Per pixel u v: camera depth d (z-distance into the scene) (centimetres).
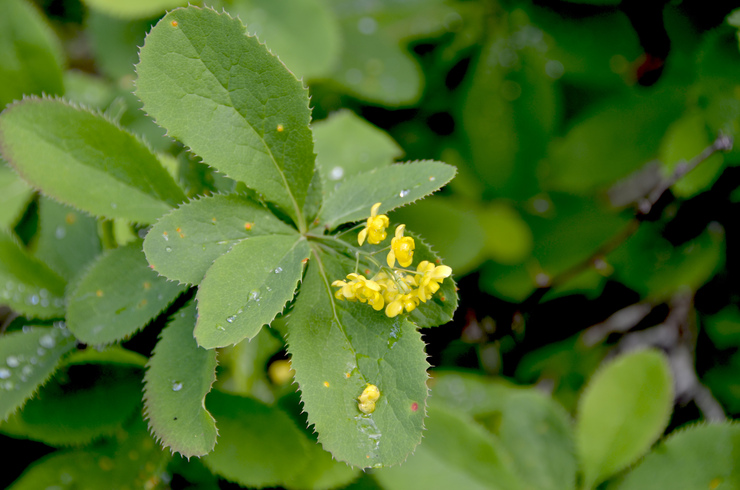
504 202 75
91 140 54
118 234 57
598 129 69
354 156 60
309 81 69
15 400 54
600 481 60
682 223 66
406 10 76
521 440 61
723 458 59
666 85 67
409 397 52
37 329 55
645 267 68
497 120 73
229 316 51
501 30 74
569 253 71
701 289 71
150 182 54
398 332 52
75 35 90
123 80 69
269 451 55
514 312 69
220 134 52
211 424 52
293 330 52
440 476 58
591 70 71
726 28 62
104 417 55
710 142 62
